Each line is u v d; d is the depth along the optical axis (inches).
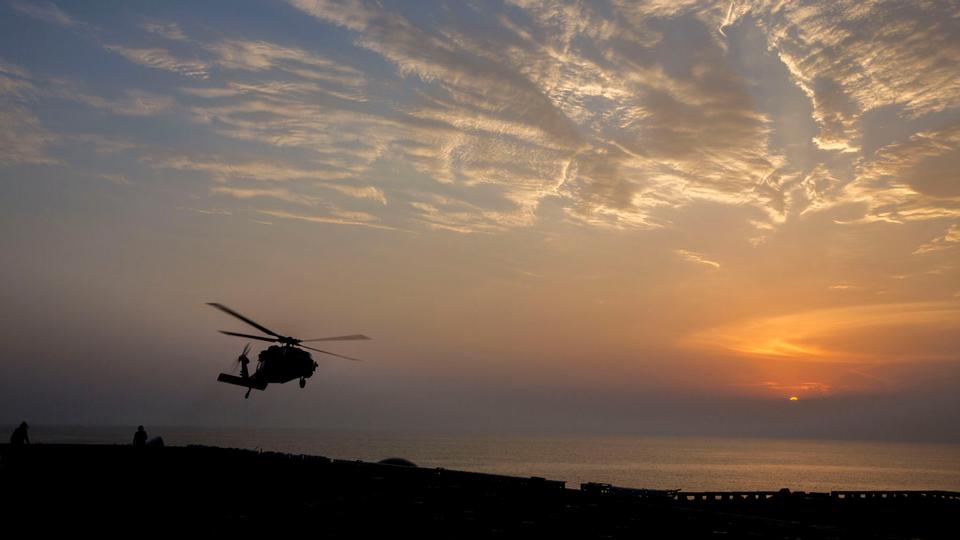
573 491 930.1
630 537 621.3
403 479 1071.6
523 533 630.5
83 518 706.2
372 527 649.0
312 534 615.8
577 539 609.0
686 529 661.9
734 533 642.8
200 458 1284.4
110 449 1288.1
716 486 4443.9
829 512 1129.4
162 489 949.8
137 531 636.7
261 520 682.2
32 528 658.2
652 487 4220.0
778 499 1137.4
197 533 626.5
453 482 1050.1
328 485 997.8
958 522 1114.7
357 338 1123.9
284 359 1115.9
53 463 1173.1
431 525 661.3
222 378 1152.8
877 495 1238.3
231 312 1117.1
